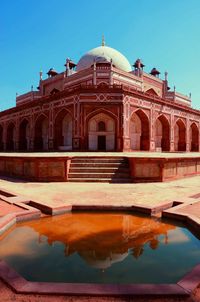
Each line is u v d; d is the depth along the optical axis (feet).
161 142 56.75
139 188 17.39
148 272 6.05
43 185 18.83
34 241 8.04
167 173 21.52
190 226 9.37
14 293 4.78
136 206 11.56
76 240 8.13
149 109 50.55
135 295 4.68
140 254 7.08
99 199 13.37
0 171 25.39
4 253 7.10
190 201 12.51
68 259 6.73
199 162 26.61
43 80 74.33
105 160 23.21
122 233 8.80
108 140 48.08
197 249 7.48
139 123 51.42
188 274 5.37
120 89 44.62
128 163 22.81
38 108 55.88
